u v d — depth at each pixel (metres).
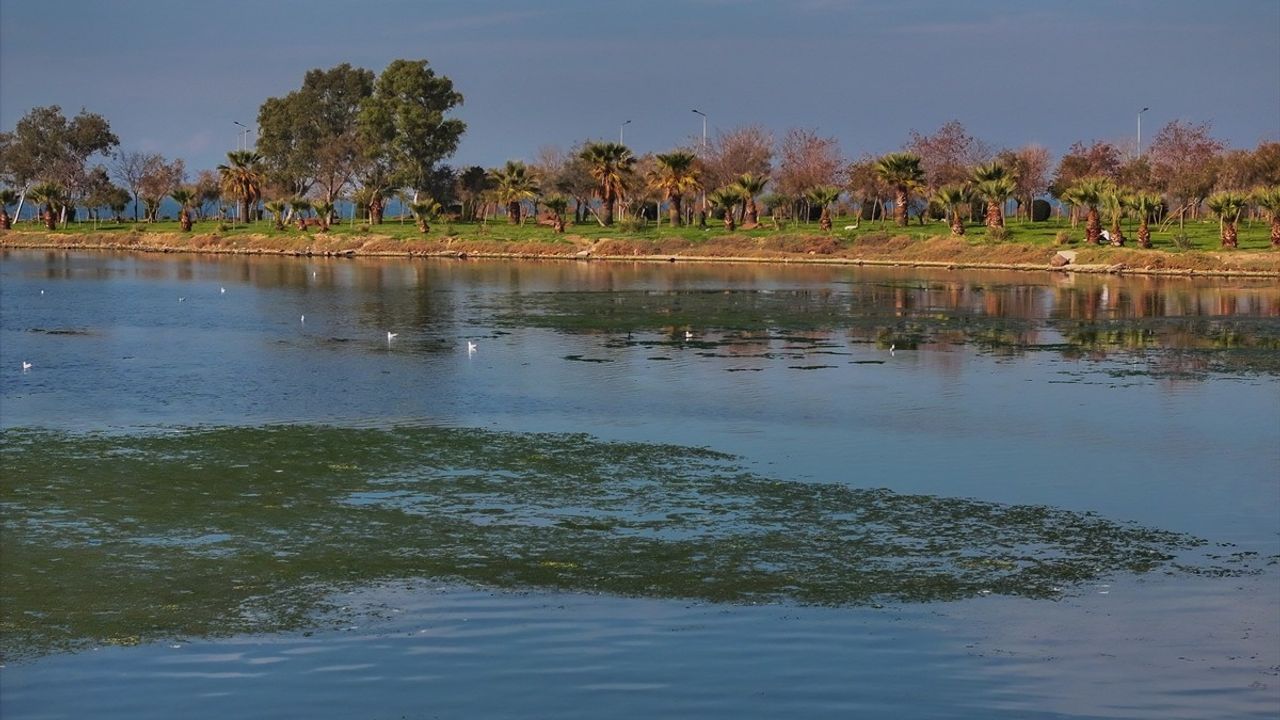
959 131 145.62
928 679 15.16
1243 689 14.95
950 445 29.00
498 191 152.12
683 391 36.75
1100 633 16.72
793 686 14.91
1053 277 86.81
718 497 23.81
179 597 18.17
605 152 137.38
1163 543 21.05
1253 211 125.50
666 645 16.19
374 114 162.62
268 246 139.00
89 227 177.38
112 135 191.88
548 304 66.81
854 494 24.16
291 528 21.59
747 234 122.12
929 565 19.67
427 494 23.88
